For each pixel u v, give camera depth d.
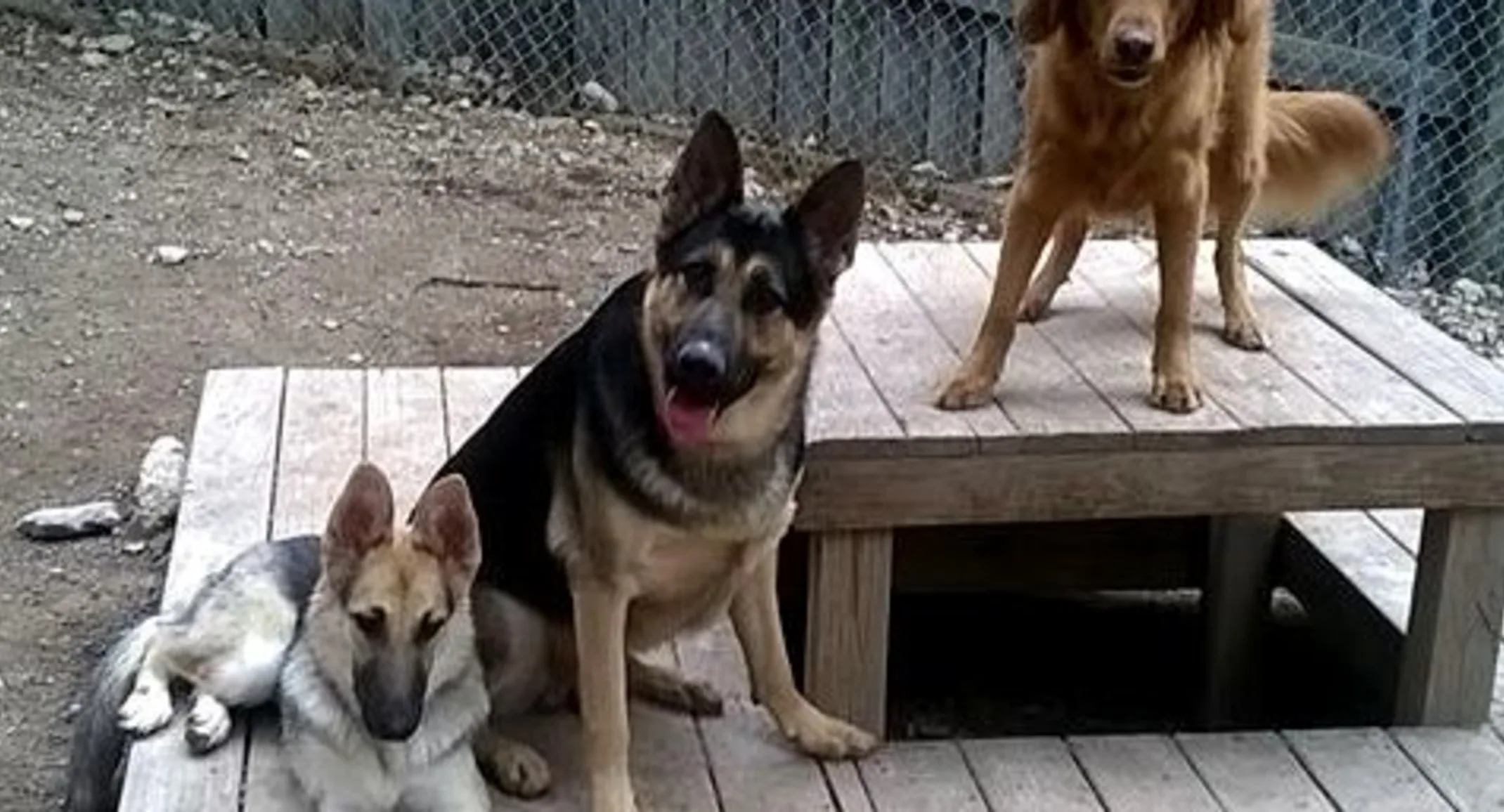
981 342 4.04
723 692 4.05
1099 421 3.94
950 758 3.95
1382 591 4.32
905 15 6.44
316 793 3.63
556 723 3.94
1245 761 4.00
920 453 3.89
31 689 4.26
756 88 6.62
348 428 4.53
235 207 6.04
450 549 3.63
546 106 6.72
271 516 4.24
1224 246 4.28
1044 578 4.65
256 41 6.76
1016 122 6.44
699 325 3.51
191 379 5.27
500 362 5.42
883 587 3.98
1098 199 4.01
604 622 3.68
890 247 4.69
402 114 6.60
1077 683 4.70
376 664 3.56
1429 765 4.02
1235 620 4.57
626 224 6.13
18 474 4.89
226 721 3.77
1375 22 6.11
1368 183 4.82
